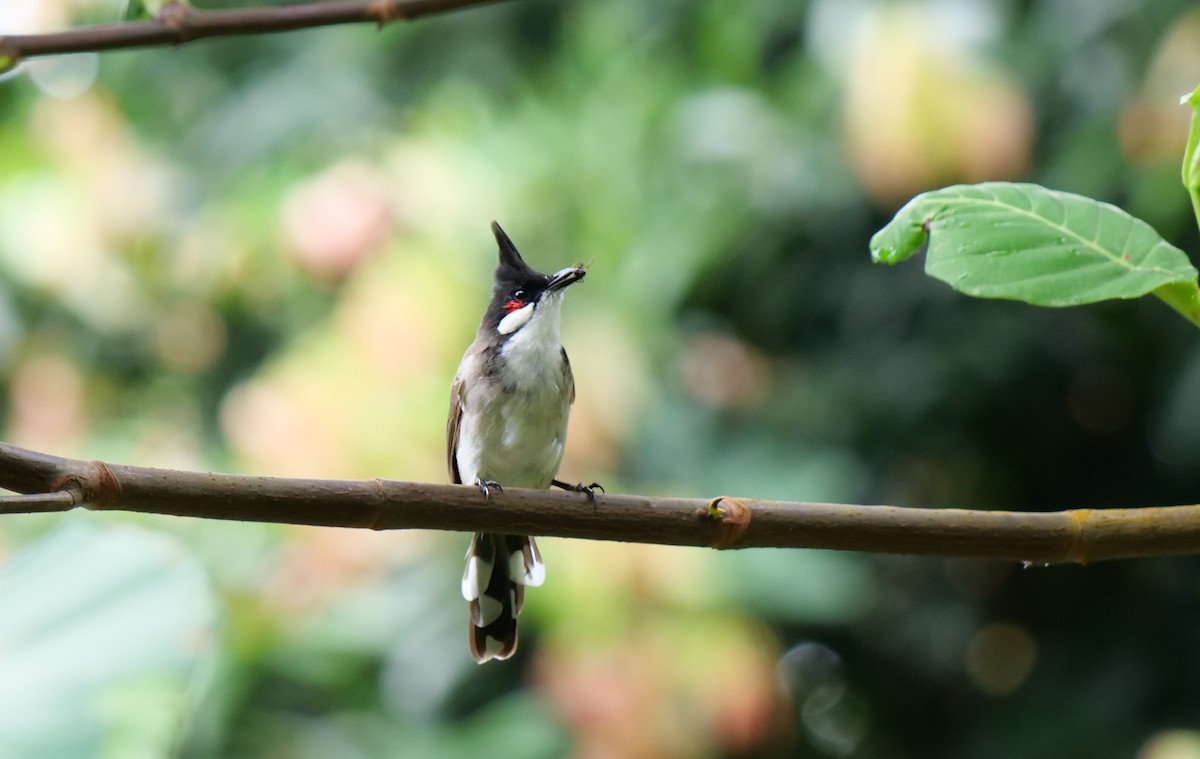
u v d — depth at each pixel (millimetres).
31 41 4297
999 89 9133
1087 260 3523
